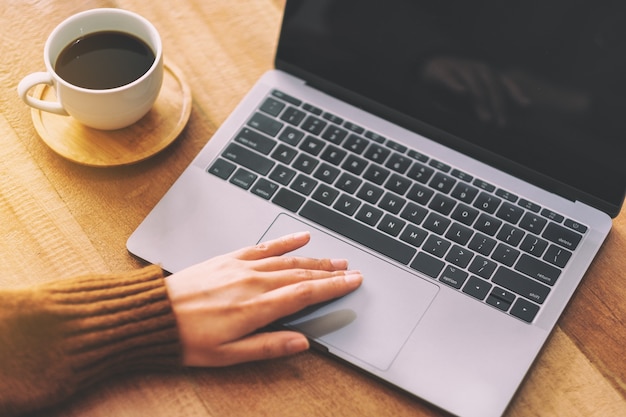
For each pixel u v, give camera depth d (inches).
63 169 39.4
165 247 36.9
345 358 34.3
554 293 36.2
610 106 36.6
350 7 40.1
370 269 36.7
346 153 39.9
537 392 34.5
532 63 37.4
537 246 37.4
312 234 37.6
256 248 36.4
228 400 33.9
